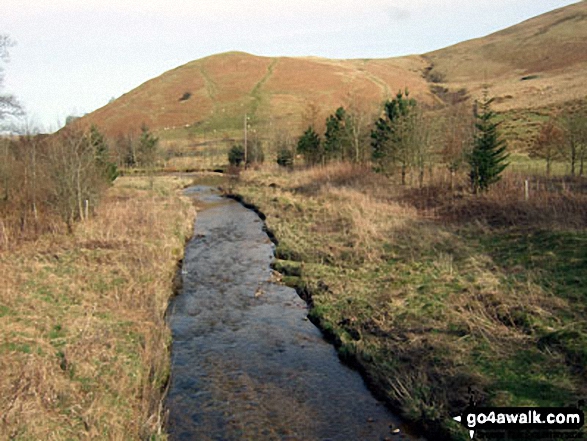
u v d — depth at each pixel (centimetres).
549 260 1344
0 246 1672
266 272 1822
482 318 1071
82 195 2247
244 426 856
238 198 3756
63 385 826
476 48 12962
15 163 2202
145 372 989
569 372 833
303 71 10944
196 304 1495
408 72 12219
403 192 2869
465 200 2311
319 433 835
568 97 5150
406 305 1240
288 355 1148
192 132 8025
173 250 1997
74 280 1398
